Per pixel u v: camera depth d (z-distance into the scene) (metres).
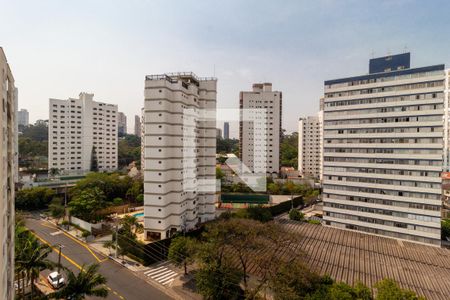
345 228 57.34
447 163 94.94
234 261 34.12
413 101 50.16
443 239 52.94
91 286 22.91
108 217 57.88
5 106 14.49
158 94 44.97
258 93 107.31
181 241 37.88
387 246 43.69
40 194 65.38
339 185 58.31
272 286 26.66
